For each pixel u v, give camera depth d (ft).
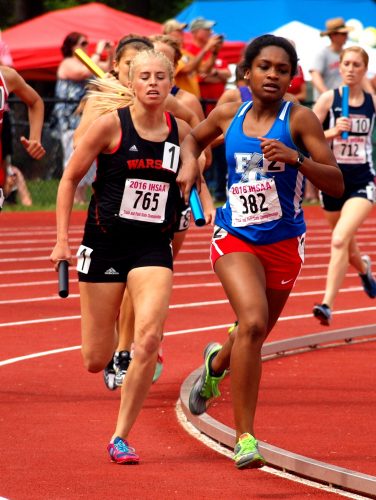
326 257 116.16
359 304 86.94
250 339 41.37
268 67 42.32
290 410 53.52
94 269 45.34
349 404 54.85
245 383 41.47
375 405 54.70
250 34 193.67
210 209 49.60
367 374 62.49
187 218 58.95
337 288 71.56
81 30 181.27
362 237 134.10
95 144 44.60
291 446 46.93
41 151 56.65
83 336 46.44
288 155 41.27
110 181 44.96
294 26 185.88
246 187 43.11
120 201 44.78
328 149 42.78
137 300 44.37
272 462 43.80
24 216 150.20
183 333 73.82
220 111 45.21
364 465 44.04
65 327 74.79
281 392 57.62
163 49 61.98
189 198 44.45
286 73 42.47
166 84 44.57
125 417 44.29
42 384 58.29
